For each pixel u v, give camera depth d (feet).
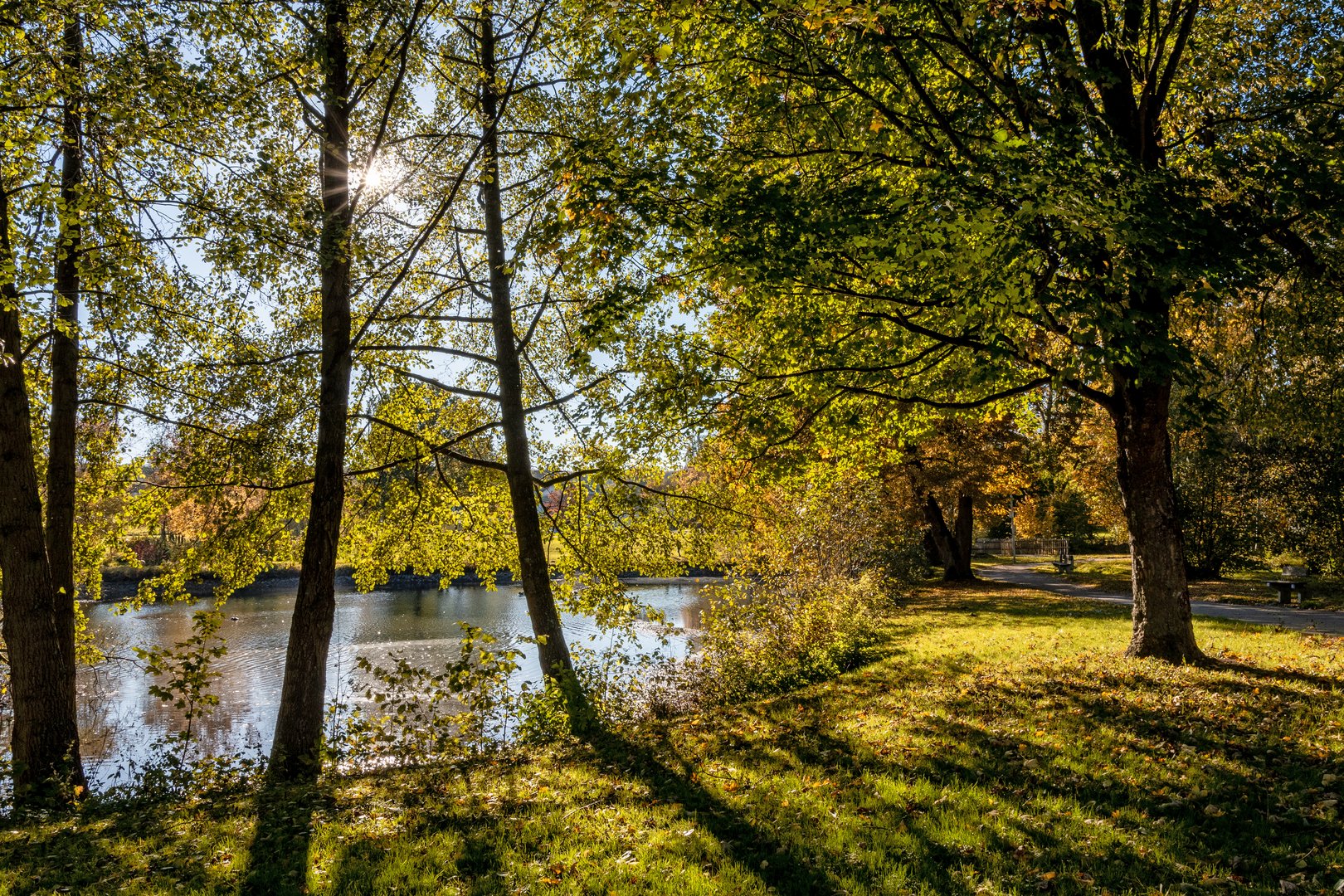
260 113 28.37
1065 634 45.65
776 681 39.93
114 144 28.58
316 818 22.18
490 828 20.01
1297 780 19.22
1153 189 22.99
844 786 21.44
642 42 27.94
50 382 41.29
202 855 19.61
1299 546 77.61
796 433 37.19
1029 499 131.34
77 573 45.27
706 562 47.32
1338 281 35.42
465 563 52.19
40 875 18.44
